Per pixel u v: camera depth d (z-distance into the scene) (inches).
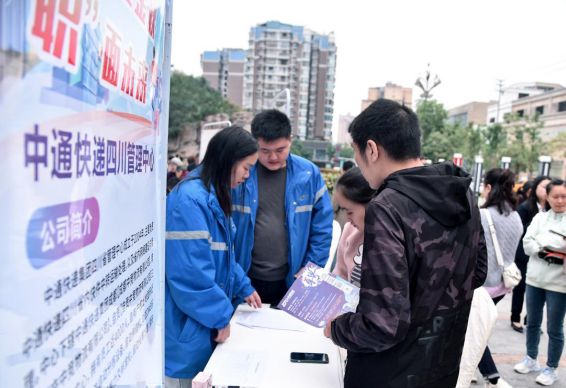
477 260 55.2
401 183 44.5
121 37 25.5
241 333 64.9
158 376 37.1
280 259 88.0
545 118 1342.3
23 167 16.1
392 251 41.3
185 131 1472.7
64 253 19.1
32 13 16.3
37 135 16.9
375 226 42.6
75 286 20.2
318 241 91.7
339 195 62.7
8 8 15.0
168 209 63.4
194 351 63.4
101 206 23.1
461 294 47.2
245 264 85.0
